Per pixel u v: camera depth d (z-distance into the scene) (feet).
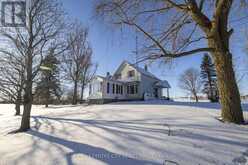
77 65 94.32
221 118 26.63
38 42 35.78
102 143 19.03
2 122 48.08
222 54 25.70
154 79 114.21
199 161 13.73
